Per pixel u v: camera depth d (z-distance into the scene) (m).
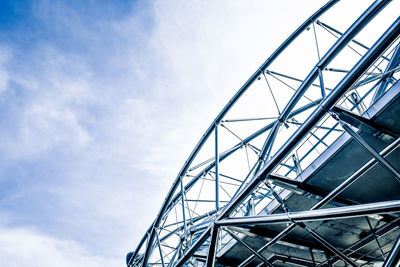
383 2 7.10
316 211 6.91
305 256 13.57
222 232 14.16
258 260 13.62
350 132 7.20
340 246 12.38
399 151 8.58
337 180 9.09
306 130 7.54
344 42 8.07
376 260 13.51
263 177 8.48
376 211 5.72
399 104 7.45
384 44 6.19
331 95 7.17
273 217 7.92
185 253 10.99
